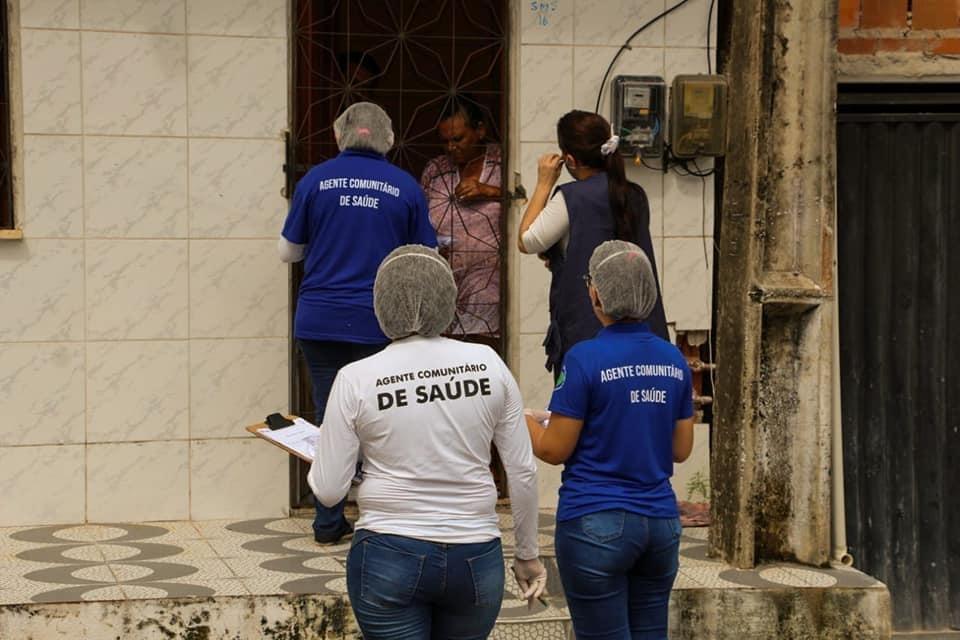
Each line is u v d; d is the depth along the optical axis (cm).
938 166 888
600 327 685
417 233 742
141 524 818
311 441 584
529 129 846
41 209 799
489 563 490
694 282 867
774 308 753
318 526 765
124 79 803
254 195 821
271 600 659
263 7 815
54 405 806
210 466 826
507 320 865
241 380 826
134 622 646
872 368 888
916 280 888
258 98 818
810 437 762
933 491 890
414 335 496
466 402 487
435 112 856
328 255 730
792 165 752
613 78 851
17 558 732
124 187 807
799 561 767
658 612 562
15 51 797
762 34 739
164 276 814
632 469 543
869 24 880
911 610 888
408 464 481
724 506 764
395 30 848
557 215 692
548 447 549
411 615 486
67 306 805
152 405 816
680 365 558
